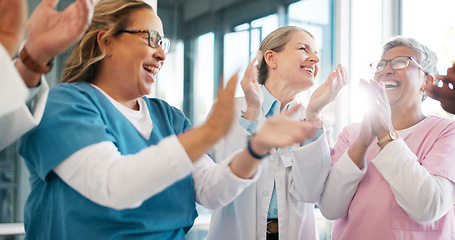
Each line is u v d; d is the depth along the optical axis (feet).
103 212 2.75
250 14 9.04
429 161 3.94
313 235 4.37
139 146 3.07
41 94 2.52
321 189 4.14
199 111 8.53
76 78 3.27
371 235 3.95
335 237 4.39
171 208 3.16
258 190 4.21
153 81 3.32
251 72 4.00
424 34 8.85
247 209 4.17
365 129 3.97
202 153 2.34
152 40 3.15
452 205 3.93
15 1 1.95
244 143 3.98
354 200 4.13
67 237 2.73
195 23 8.63
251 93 3.96
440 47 8.40
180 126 3.70
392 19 9.97
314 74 4.40
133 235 2.89
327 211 4.24
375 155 4.26
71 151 2.48
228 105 2.30
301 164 4.00
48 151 2.55
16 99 1.81
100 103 3.01
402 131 4.28
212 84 8.66
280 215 4.13
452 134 4.04
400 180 3.78
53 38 2.23
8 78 1.78
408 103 4.30
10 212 6.76
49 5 2.28
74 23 2.21
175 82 8.37
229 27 8.84
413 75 4.23
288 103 4.49
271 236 4.21
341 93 9.63
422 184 3.70
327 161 4.09
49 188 2.84
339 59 9.67
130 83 3.19
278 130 2.12
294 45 4.31
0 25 1.95
